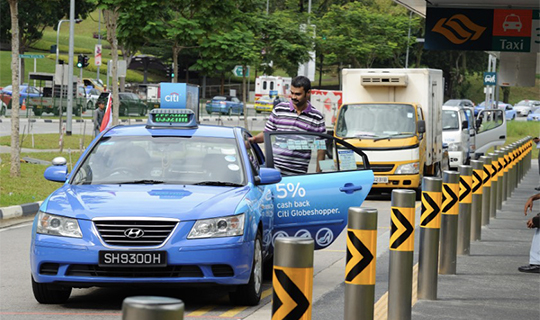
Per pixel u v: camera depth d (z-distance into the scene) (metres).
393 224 14.73
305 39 84.12
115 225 15.45
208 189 16.88
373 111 42.84
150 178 17.50
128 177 17.56
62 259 15.40
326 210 19.28
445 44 44.94
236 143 18.47
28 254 22.94
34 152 55.31
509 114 164.25
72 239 15.43
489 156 31.17
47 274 15.64
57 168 18.03
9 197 34.50
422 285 17.42
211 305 16.47
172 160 17.91
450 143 56.41
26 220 30.98
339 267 21.69
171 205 15.81
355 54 102.00
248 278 16.00
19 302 16.59
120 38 51.62
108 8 48.34
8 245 24.56
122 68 55.47
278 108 21.16
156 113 19.11
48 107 104.50
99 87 134.25
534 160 85.94
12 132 40.50
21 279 19.17
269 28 82.44
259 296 16.75
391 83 43.50
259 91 144.50
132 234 15.38
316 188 19.19
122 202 15.90
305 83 20.70
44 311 15.77
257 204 16.92
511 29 44.47
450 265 20.50
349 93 44.84
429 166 45.53
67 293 16.53
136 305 5.58
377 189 42.44
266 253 18.08
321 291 18.22
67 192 16.69
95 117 53.03
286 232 18.97
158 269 15.29
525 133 115.81
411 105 42.59
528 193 46.59
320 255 23.80
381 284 19.19
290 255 8.22
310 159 19.58
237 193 16.72
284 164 19.50
